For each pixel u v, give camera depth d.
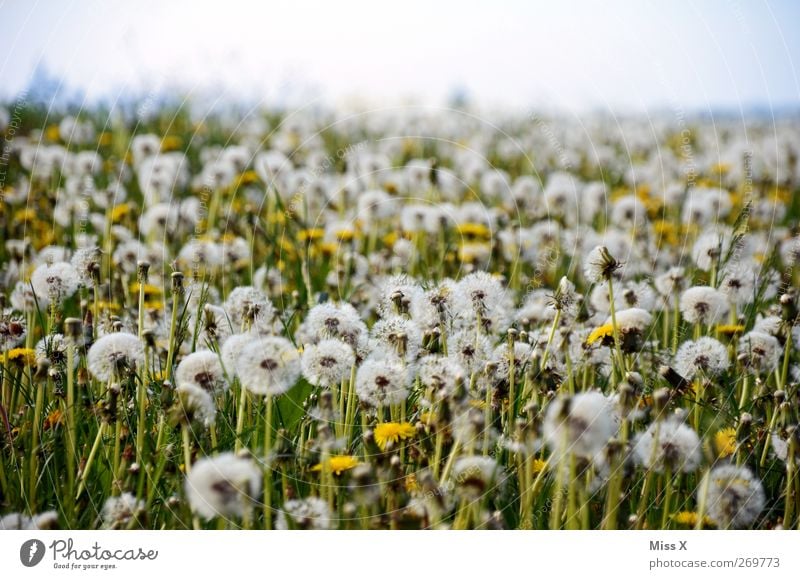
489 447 1.97
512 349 1.95
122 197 3.87
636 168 5.45
